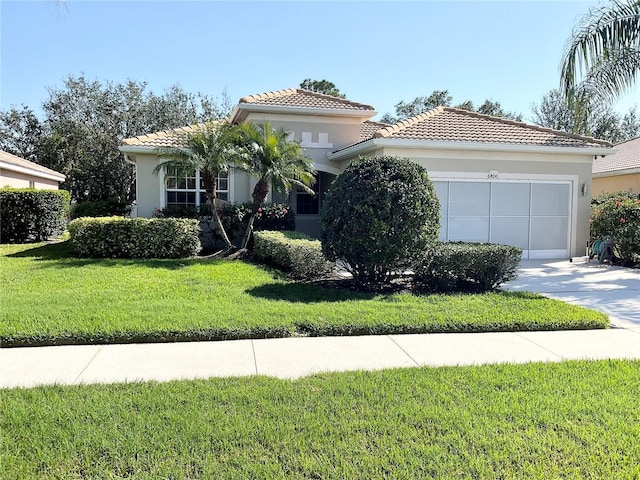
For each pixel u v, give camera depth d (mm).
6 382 4988
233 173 17906
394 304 8359
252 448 3639
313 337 6797
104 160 30516
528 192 15531
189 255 14547
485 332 7180
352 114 17953
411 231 9398
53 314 7289
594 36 13516
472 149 14727
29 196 19250
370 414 4207
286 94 18984
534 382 5000
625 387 4863
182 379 5078
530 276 12445
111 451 3551
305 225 20031
